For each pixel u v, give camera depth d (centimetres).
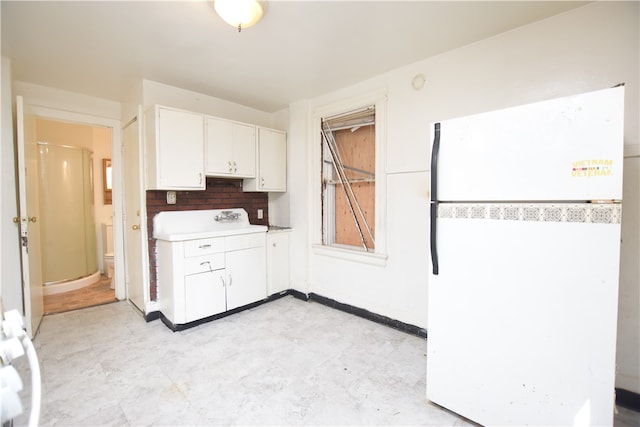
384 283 275
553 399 131
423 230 247
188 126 271
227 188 343
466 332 153
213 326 270
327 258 324
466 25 194
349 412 163
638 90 163
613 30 168
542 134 130
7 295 220
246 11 167
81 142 432
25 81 271
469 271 151
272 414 161
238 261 298
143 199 278
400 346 234
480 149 146
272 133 344
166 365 207
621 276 168
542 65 190
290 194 359
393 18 185
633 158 164
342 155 323
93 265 430
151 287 286
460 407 156
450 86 228
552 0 170
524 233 136
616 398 169
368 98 279
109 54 226
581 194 123
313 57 236
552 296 130
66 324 274
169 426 153
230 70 258
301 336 251
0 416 56
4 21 181
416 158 249
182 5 169
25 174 237
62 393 176
